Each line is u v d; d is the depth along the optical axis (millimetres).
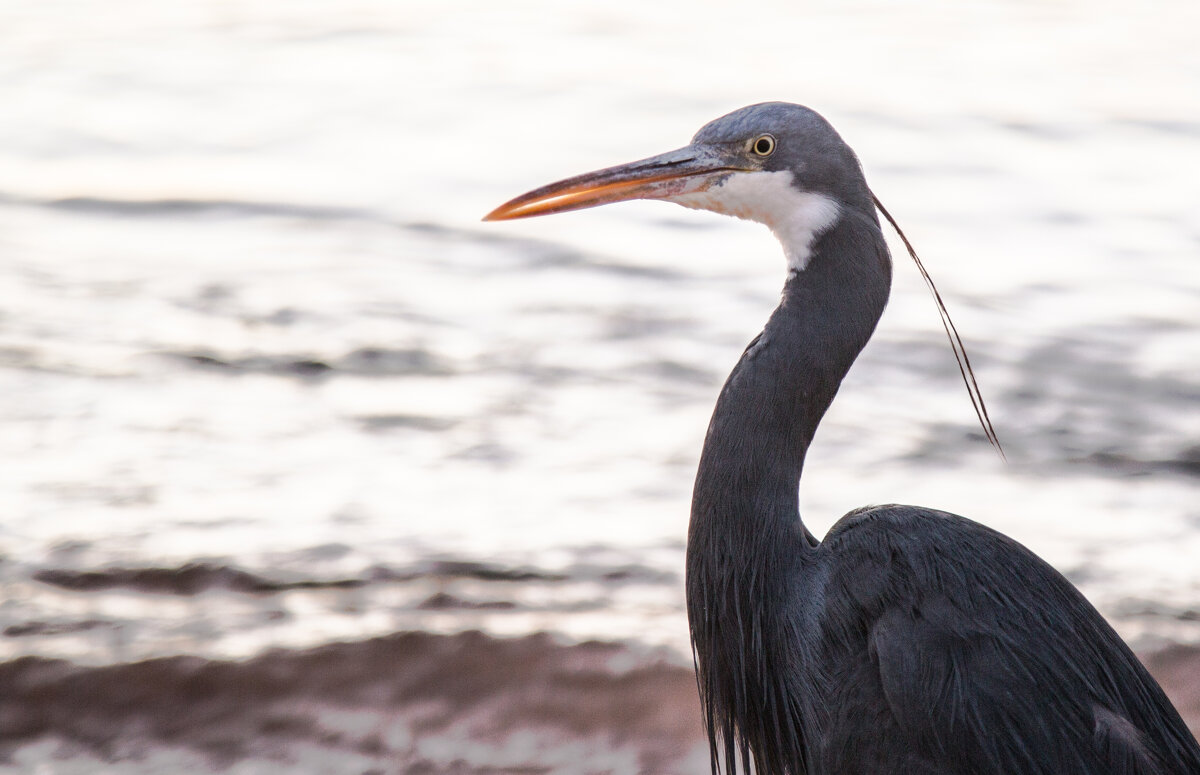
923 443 13211
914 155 23391
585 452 12773
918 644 5660
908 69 29625
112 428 12930
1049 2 37812
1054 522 11430
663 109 26188
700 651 6516
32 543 10602
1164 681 8664
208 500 11477
